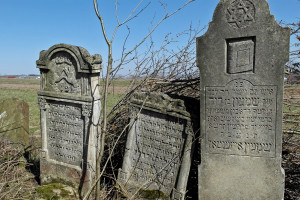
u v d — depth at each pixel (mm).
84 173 5105
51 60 5246
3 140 7023
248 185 4297
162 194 4746
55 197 4852
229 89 4121
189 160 4461
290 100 5559
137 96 4910
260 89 3984
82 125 5121
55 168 5477
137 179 5047
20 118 7609
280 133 4020
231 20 3912
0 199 4598
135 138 5020
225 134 4270
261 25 3799
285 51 3768
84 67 4762
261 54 3879
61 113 5344
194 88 5855
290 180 5125
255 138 4145
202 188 4512
